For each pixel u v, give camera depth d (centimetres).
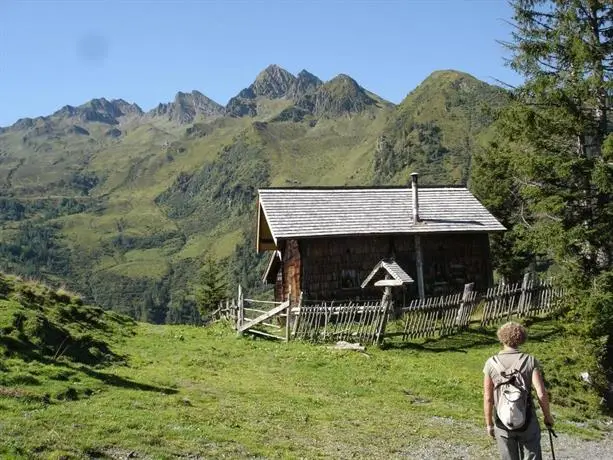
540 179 2320
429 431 1456
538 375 861
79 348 1761
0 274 2505
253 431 1264
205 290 5769
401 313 2675
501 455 855
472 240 3616
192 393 1527
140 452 1030
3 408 1129
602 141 2266
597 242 2227
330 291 3309
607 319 1992
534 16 2345
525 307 2988
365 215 3503
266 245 4009
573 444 1522
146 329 2769
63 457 928
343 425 1420
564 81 2253
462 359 2411
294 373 1978
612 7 2241
